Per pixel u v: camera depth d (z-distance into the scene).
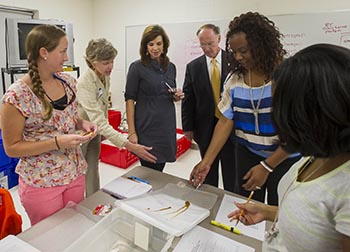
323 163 0.59
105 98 1.98
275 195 1.40
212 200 1.20
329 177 0.55
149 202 1.13
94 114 1.76
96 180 2.23
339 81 0.45
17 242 0.92
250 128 1.41
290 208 0.61
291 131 0.50
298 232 0.58
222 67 1.99
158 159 2.04
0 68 3.23
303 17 3.05
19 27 2.67
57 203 1.32
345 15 2.89
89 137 1.31
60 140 1.20
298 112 0.48
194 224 1.02
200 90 2.10
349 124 0.46
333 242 0.55
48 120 1.22
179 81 3.90
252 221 0.92
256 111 1.33
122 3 4.10
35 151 1.18
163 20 3.86
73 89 1.38
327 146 0.49
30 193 1.26
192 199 1.20
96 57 1.78
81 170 1.40
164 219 1.01
